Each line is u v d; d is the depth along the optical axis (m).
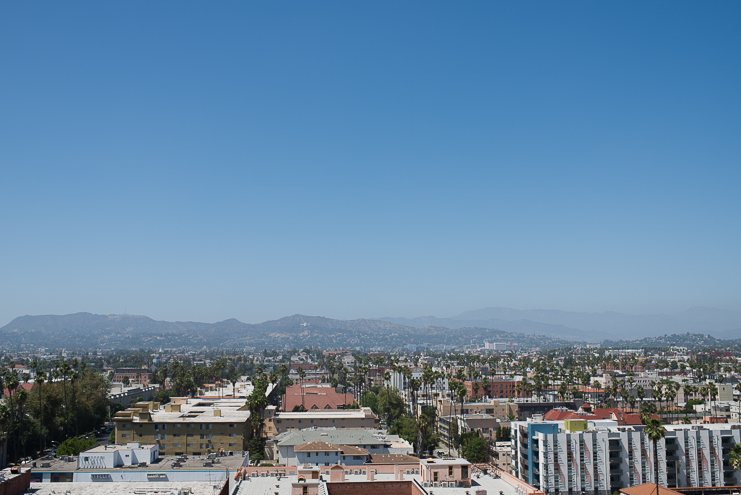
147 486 82.88
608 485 139.25
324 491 71.56
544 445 138.88
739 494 108.88
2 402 183.62
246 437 174.50
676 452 142.88
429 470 84.94
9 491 73.94
